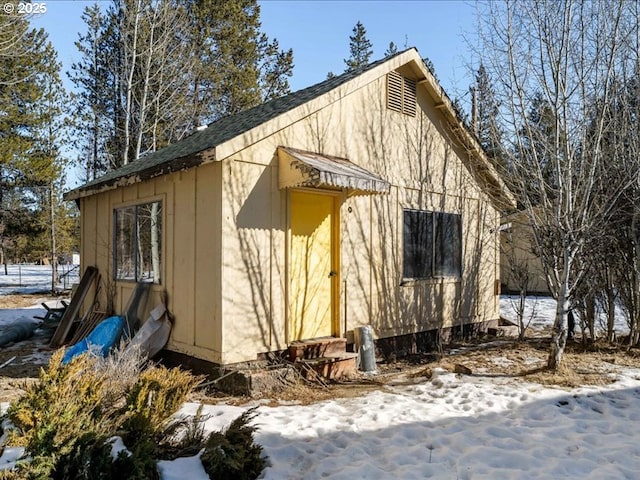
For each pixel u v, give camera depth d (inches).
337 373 265.9
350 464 151.2
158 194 290.8
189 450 141.4
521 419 191.9
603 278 336.2
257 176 251.8
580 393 222.5
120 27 762.2
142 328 270.8
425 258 360.8
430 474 145.6
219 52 975.0
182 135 831.1
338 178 239.8
